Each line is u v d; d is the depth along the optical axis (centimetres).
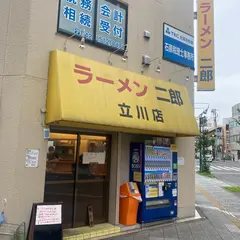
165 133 693
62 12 552
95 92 530
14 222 466
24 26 507
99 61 609
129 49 673
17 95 491
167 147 716
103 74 564
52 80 506
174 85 735
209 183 1822
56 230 471
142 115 598
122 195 647
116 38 644
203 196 1255
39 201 498
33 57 506
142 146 662
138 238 588
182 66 817
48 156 563
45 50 523
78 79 517
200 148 2659
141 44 704
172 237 607
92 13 601
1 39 520
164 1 782
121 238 581
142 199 651
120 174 659
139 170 662
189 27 854
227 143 7306
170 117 667
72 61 525
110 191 657
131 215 640
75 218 604
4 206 470
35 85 505
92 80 538
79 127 589
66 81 499
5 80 503
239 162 5706
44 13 526
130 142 689
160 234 623
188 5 862
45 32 525
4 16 525
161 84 694
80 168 619
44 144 511
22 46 502
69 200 596
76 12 573
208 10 856
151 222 676
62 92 484
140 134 714
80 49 576
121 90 582
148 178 662
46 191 558
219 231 678
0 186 477
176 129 670
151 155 675
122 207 645
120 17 657
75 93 499
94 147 644
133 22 689
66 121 513
